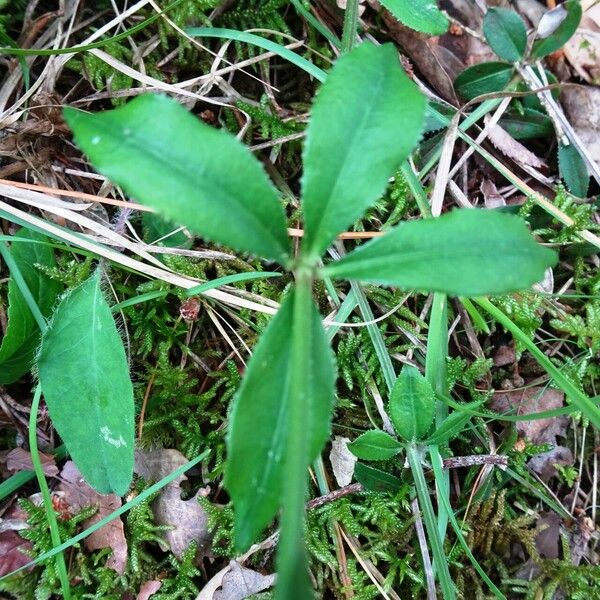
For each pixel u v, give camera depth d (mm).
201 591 145
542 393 164
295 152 173
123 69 162
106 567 146
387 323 167
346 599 147
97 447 137
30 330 146
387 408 144
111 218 165
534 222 176
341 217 92
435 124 173
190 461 146
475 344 167
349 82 95
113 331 141
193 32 165
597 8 185
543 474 166
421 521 149
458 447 163
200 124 89
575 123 187
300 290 90
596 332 165
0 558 143
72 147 166
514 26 169
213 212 87
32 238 152
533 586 156
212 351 161
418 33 178
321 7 175
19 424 153
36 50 149
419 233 91
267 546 148
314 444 88
